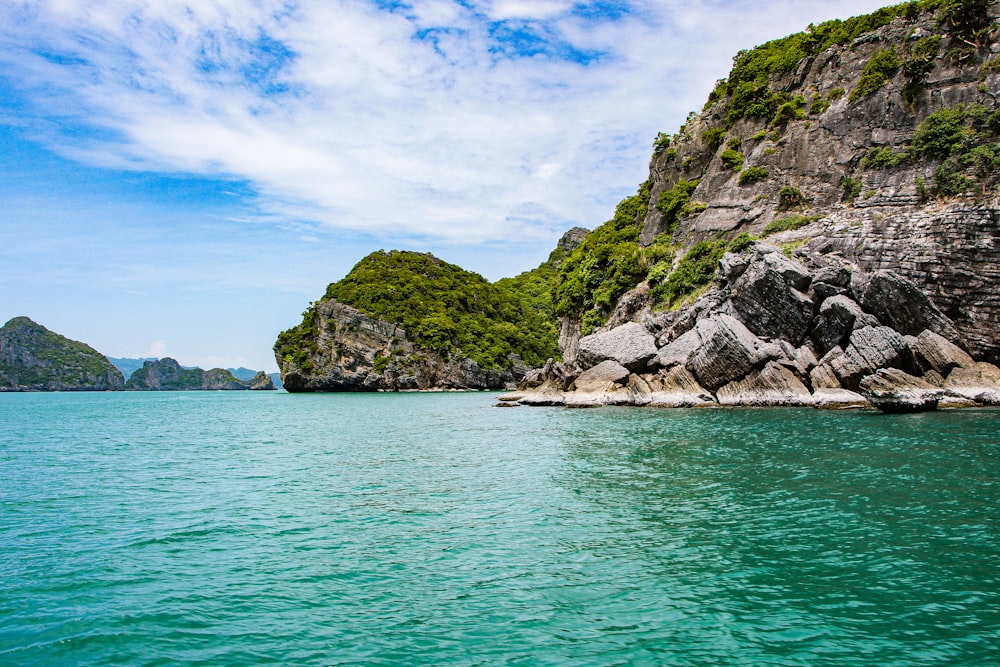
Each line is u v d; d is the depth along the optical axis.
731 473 19.34
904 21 58.56
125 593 10.52
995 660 7.98
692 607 9.70
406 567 11.70
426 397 90.19
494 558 12.12
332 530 14.26
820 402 37.56
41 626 9.23
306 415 54.22
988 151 44.94
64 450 29.58
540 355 139.12
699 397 43.12
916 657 8.09
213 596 10.38
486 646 8.54
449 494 17.84
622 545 12.74
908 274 40.09
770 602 9.83
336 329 117.50
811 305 41.09
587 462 22.42
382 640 8.74
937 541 12.37
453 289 142.12
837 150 57.56
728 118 70.19
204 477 21.28
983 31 50.44
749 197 62.16
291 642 8.71
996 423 28.19
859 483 17.25
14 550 12.90
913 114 52.91
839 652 8.25
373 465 23.36
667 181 77.00
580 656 8.23
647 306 63.09
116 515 15.88
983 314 38.00
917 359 37.34
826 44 64.75
